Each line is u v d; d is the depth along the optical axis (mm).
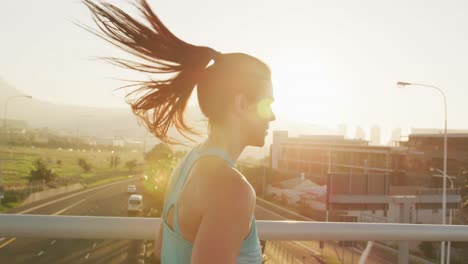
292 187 68188
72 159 147000
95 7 1076
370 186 38438
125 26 1070
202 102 1034
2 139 174125
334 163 71875
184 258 933
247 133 1010
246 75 995
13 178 74188
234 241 818
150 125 1140
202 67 1058
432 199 38688
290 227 1526
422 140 57844
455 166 51219
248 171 77312
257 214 52812
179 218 937
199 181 888
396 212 38688
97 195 71812
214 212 829
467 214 39625
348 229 1560
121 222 1464
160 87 1093
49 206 56188
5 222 1408
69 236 1452
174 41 1057
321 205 52781
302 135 90625
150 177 80250
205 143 1029
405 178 57531
